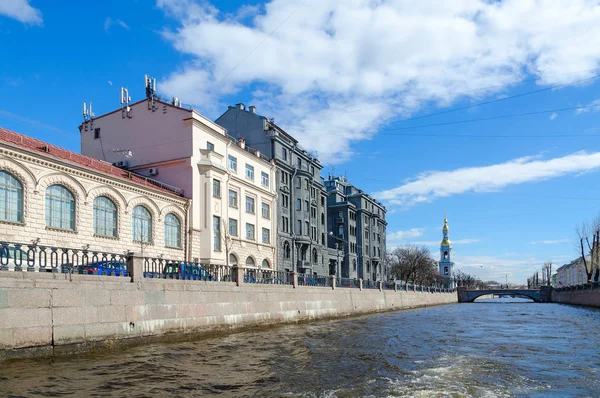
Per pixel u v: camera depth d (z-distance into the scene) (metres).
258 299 29.75
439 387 13.30
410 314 49.59
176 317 22.30
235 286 27.62
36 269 21.36
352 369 15.85
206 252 38.97
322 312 39.09
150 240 34.72
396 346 21.64
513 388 13.27
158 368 15.39
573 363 17.20
